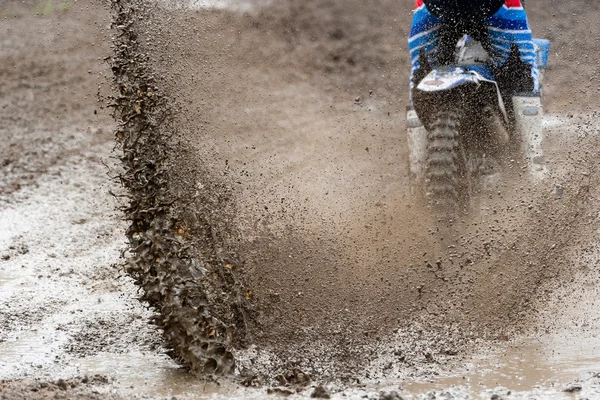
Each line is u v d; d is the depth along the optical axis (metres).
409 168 20.55
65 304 18.36
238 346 15.07
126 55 15.34
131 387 13.29
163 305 13.85
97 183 29.70
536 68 20.62
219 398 12.83
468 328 15.99
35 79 45.38
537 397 12.95
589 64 44.94
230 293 15.41
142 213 14.20
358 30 52.91
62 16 56.31
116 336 16.17
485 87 19.08
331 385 13.48
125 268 14.30
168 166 15.31
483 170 19.50
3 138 35.53
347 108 37.75
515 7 19.73
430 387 13.52
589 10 54.03
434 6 19.64
